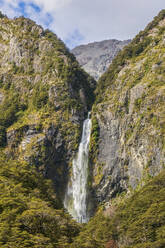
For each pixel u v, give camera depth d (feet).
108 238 182.80
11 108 397.60
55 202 198.49
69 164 346.13
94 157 346.13
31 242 114.11
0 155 322.34
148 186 216.74
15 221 128.47
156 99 284.61
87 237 139.33
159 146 256.93
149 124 280.92
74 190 338.13
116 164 319.27
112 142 335.26
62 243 126.62
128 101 333.42
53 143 346.54
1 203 142.61
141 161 281.33
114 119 339.77
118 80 380.17
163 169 239.50
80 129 372.58
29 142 340.39
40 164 325.62
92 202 325.42
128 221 189.47
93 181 332.60
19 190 168.25
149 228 163.84
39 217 135.95
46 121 354.95
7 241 111.04
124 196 297.12
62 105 376.07
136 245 154.71
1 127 364.17
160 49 341.21
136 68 355.77
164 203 177.06
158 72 310.86
